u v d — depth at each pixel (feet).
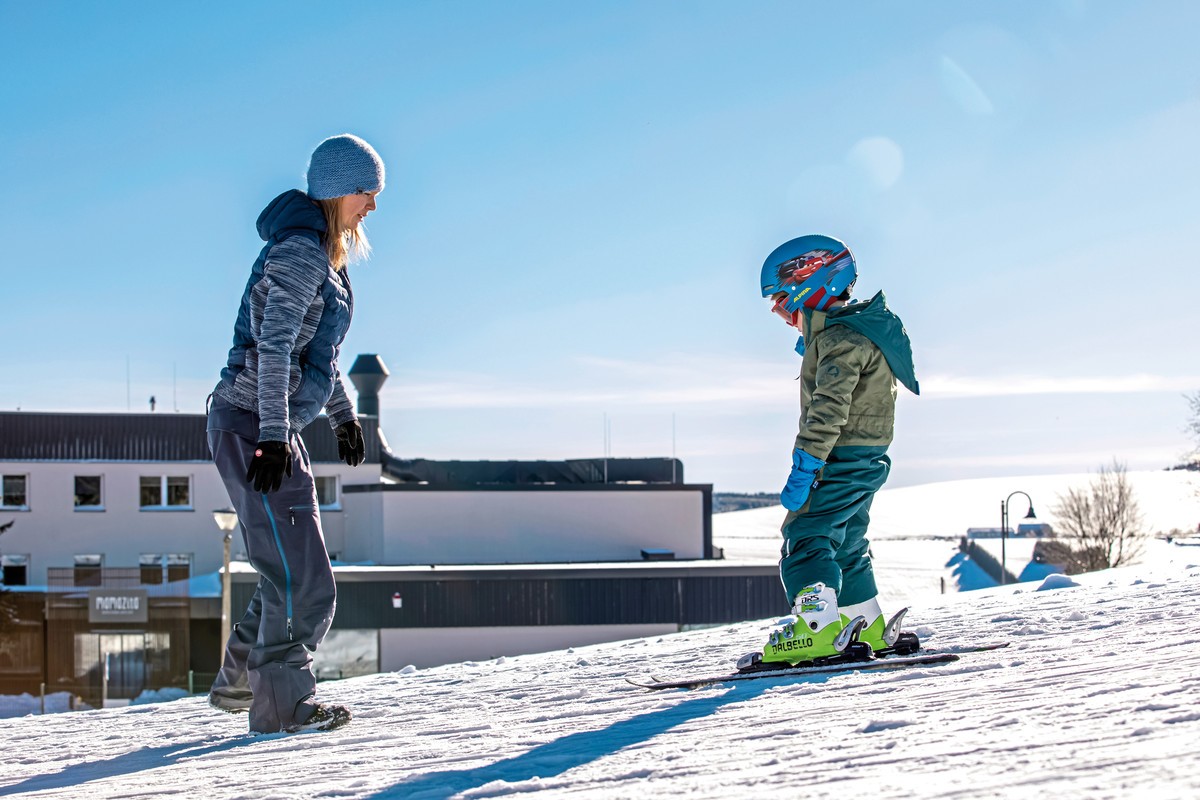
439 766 8.04
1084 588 18.31
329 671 90.68
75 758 11.03
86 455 112.78
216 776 8.79
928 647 11.94
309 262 10.84
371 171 11.20
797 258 11.32
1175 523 271.49
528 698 11.98
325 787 7.61
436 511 111.45
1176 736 5.62
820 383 11.07
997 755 5.79
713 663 13.44
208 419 11.34
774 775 6.08
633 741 8.14
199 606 91.45
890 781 5.50
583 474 124.57
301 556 11.03
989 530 311.88
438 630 92.07
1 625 90.48
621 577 93.81
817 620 11.19
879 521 530.68
